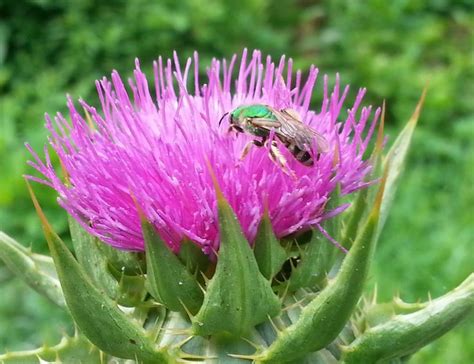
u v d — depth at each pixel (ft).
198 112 0.27
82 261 0.28
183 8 0.90
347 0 1.03
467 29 1.03
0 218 0.64
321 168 0.26
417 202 0.68
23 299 0.60
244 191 0.26
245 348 0.26
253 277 0.24
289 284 0.27
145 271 0.28
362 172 0.27
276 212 0.26
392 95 0.88
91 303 0.24
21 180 0.65
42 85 0.81
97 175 0.27
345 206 0.26
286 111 0.27
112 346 0.25
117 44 0.87
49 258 0.32
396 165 0.31
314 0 1.10
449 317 0.26
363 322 0.28
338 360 0.27
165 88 0.29
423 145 0.78
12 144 0.70
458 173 0.74
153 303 0.27
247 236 0.26
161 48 0.88
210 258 0.26
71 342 0.28
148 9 0.88
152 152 0.26
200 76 0.83
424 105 0.84
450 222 0.66
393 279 0.60
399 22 1.01
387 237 0.65
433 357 0.51
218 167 0.25
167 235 0.26
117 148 0.26
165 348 0.25
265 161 0.26
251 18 0.94
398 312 0.28
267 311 0.25
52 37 0.88
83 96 0.80
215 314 0.25
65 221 0.64
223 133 0.26
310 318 0.25
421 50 0.98
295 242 0.27
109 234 0.27
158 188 0.26
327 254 0.27
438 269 0.60
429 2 1.06
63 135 0.27
